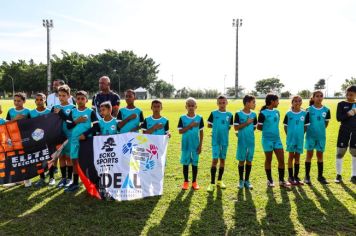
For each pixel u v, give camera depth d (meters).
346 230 4.93
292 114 7.30
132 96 7.12
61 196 6.48
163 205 5.95
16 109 7.55
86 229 4.98
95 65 82.06
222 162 7.09
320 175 7.46
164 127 6.99
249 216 5.43
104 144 6.23
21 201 6.19
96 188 6.11
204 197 6.36
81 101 6.84
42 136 6.88
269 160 7.06
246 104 7.06
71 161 7.22
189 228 5.00
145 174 6.24
